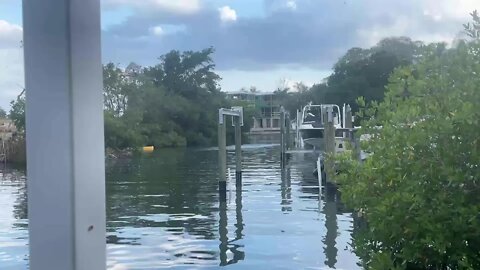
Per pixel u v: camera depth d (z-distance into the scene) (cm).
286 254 779
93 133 154
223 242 871
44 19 147
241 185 1694
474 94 298
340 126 1958
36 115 148
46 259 148
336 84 1784
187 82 3684
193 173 2155
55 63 147
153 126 3441
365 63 1300
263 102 4350
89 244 151
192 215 1152
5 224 1081
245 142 4369
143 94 3170
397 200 311
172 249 824
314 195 1416
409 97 350
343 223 1007
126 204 1329
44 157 148
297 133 2947
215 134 3947
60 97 147
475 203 300
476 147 297
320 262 730
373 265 305
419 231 303
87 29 152
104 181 157
